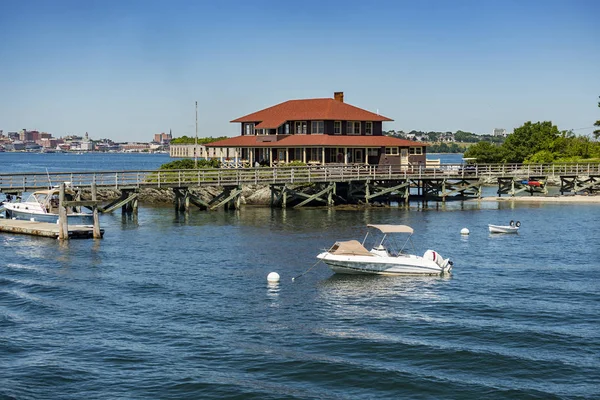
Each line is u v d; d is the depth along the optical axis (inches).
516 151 5152.6
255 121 3474.4
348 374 975.6
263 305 1298.0
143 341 1101.1
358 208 2851.9
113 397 908.0
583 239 2058.3
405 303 1315.2
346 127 3336.6
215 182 2625.5
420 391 926.4
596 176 3683.6
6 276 1514.5
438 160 3646.7
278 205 2824.8
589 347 1077.8
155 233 2105.1
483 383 949.2
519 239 2057.1
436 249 1876.2
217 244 1915.6
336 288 1428.4
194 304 1300.4
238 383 946.7
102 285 1437.0
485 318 1219.9
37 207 2241.6
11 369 991.0
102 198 2915.8
